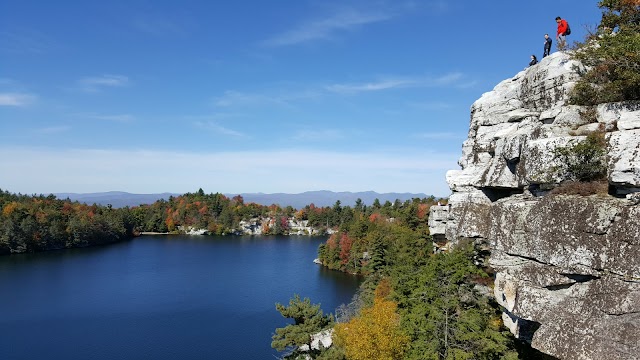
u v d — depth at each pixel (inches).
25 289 3661.4
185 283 4015.8
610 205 677.9
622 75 799.1
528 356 1069.8
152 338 2541.8
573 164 776.3
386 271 2736.2
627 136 707.4
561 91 929.5
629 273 644.1
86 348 2380.7
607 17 954.7
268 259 5664.4
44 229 6161.4
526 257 827.4
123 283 3978.8
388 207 7500.0
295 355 1729.8
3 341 2464.3
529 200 876.0
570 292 733.9
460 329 1102.4
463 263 1157.7
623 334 637.9
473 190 1198.3
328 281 4188.0
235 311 3100.4
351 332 1555.1
